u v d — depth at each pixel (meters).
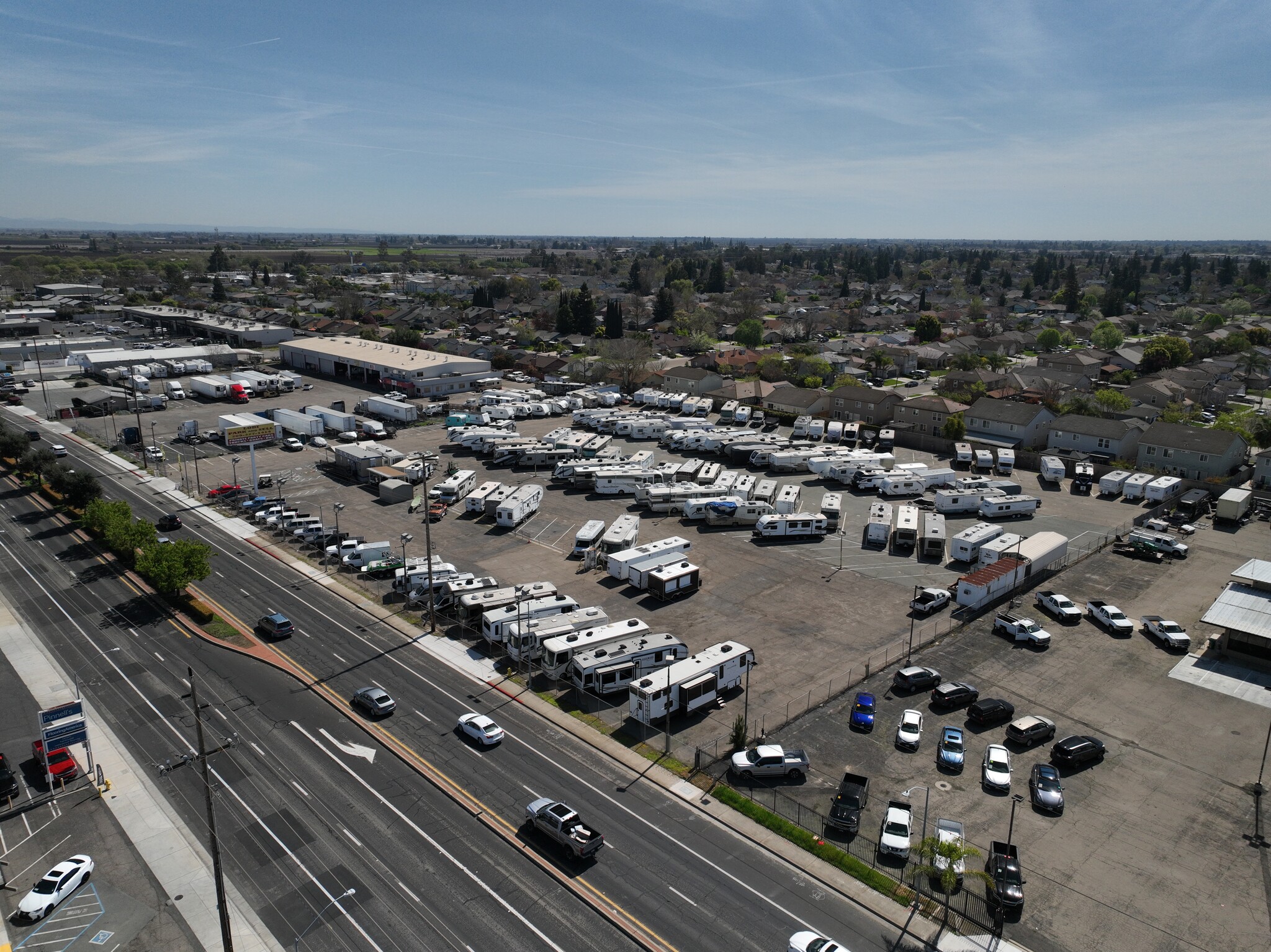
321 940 32.97
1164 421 126.62
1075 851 38.38
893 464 106.75
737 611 64.31
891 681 53.94
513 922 33.91
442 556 75.56
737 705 51.19
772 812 40.97
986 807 41.38
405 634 60.94
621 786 43.28
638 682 49.28
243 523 85.00
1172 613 64.00
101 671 54.69
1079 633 60.81
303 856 37.75
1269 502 91.31
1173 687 53.12
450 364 158.88
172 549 63.84
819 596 67.19
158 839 38.97
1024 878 36.59
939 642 59.28
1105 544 79.44
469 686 53.56
